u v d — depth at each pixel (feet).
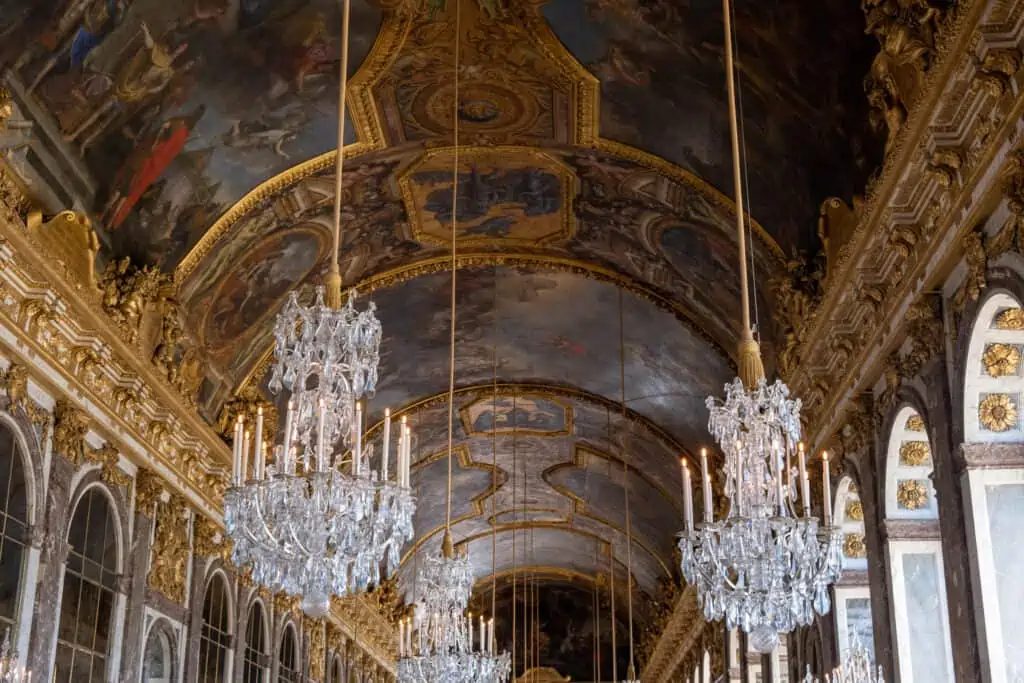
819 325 52.01
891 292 45.80
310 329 31.53
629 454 109.60
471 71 58.70
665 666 146.41
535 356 95.40
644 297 79.25
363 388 31.83
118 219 55.42
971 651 37.42
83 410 51.55
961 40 33.63
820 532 30.81
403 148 64.80
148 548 59.98
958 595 38.50
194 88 53.31
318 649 97.91
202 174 58.90
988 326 37.37
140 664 58.03
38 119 46.62
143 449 59.72
